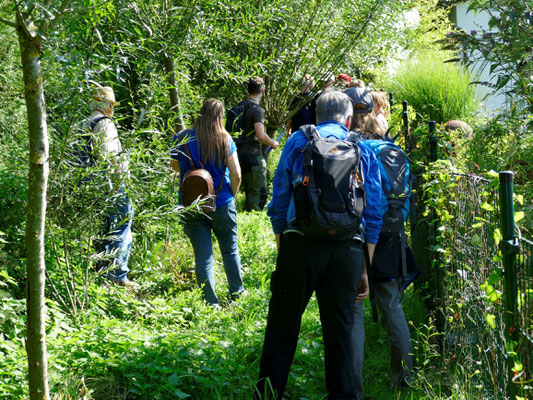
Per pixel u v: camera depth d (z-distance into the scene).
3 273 4.05
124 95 7.76
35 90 2.35
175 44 5.89
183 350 3.81
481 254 3.38
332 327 3.44
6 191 4.58
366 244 3.64
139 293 5.38
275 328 3.50
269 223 7.67
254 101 8.28
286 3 8.64
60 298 4.37
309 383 3.95
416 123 5.85
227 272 5.47
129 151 4.56
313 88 9.59
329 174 3.25
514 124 3.82
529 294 2.55
